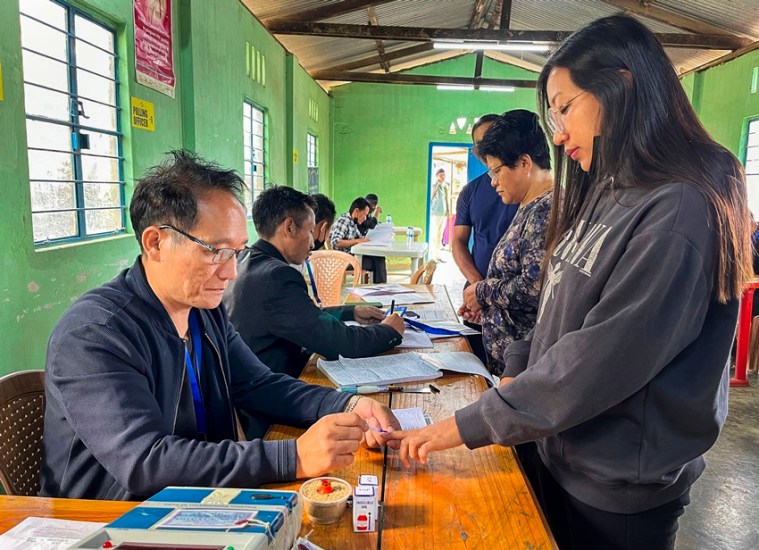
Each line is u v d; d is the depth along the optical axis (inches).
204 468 34.8
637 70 32.1
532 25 335.6
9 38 81.1
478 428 35.2
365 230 276.5
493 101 426.6
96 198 112.9
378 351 68.1
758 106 252.4
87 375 36.0
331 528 32.6
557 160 42.8
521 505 35.2
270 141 249.6
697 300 30.0
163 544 22.6
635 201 32.6
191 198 38.5
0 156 79.7
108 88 116.3
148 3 129.3
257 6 226.1
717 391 32.3
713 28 261.3
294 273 66.7
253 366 52.0
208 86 165.8
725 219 30.5
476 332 80.2
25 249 85.8
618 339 30.1
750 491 97.7
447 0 302.8
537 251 60.1
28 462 46.8
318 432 36.7
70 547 22.4
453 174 465.7
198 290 40.4
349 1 253.0
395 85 423.5
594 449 34.5
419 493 36.6
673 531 36.7
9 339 82.3
